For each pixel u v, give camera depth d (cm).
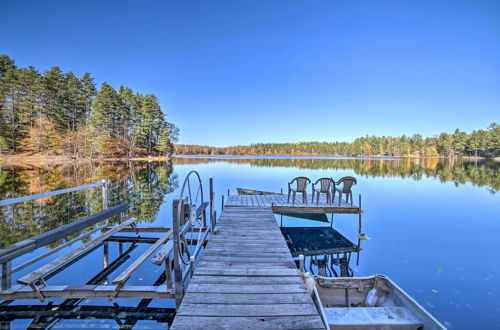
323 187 608
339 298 267
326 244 509
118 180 1438
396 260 423
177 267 239
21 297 248
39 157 2767
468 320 262
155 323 242
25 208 759
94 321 244
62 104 3022
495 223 650
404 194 1068
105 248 398
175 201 238
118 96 3509
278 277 259
